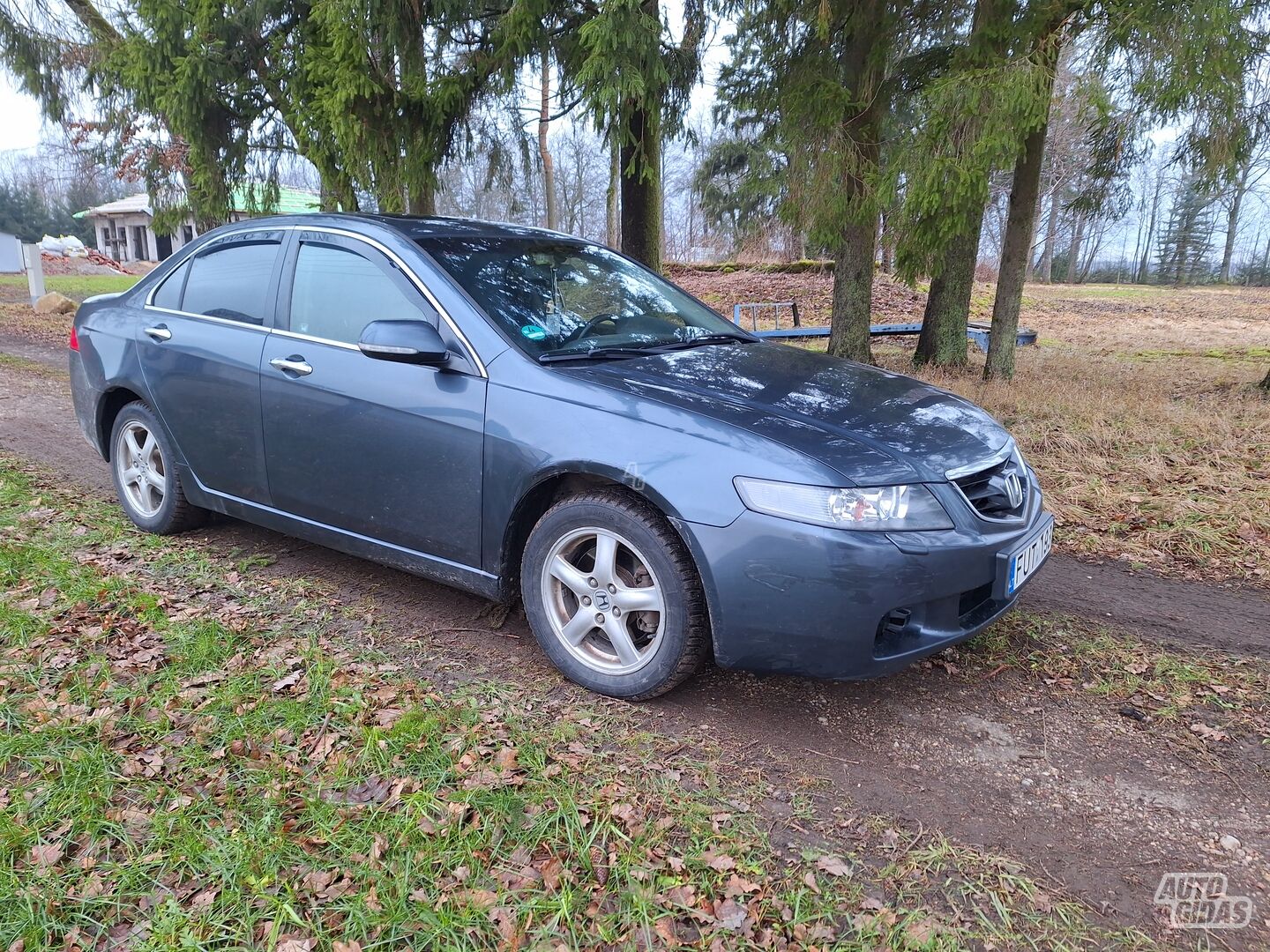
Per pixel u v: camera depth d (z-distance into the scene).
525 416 3.01
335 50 8.74
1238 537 4.70
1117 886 2.17
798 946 1.92
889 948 1.93
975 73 7.14
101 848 2.14
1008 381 9.80
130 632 3.29
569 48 8.80
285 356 3.63
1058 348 14.66
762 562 2.60
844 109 8.09
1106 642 3.54
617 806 2.35
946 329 11.37
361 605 3.71
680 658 2.80
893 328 13.05
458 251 3.54
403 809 2.29
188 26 10.12
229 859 2.10
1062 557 4.58
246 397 3.76
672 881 2.08
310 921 1.93
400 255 3.44
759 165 9.03
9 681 2.88
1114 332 18.89
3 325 14.08
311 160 10.47
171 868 2.08
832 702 3.04
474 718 2.78
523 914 1.96
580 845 2.19
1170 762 2.73
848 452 2.69
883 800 2.50
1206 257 55.22
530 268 3.69
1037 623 3.72
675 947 1.89
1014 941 1.98
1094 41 7.43
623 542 2.86
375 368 3.36
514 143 11.40
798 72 8.29
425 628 3.50
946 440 2.94
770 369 3.40
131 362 4.29
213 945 1.87
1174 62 6.87
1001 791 2.57
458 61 9.59
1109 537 4.82
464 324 3.22
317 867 2.09
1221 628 3.70
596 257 4.13
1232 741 2.85
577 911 1.99
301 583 3.91
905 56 8.77
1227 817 2.46
